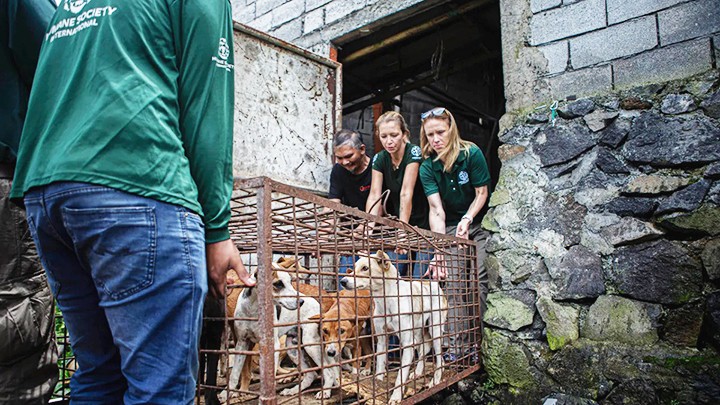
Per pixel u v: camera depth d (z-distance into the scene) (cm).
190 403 101
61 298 112
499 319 268
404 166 320
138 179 99
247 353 136
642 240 237
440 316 235
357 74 539
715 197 222
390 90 558
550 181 266
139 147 100
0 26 135
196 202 108
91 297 112
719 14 237
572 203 258
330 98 382
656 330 227
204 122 112
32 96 113
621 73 259
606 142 252
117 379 116
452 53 513
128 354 98
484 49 490
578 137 261
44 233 106
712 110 229
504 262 273
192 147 112
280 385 230
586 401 232
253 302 190
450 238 246
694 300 221
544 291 259
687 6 245
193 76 113
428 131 299
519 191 275
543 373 250
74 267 110
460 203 310
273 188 139
